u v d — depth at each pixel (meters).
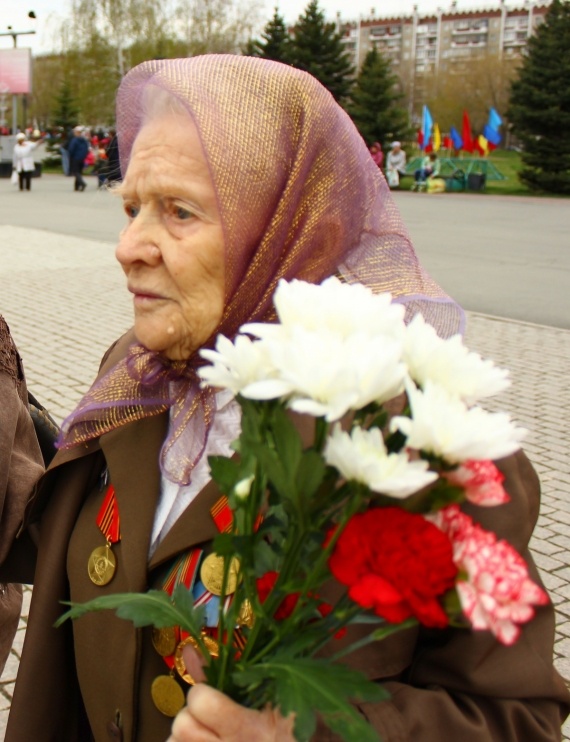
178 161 1.27
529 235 16.91
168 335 1.33
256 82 1.31
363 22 120.38
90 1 41.94
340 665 0.94
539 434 5.93
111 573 1.41
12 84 37.31
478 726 1.17
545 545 4.42
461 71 69.44
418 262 1.50
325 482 0.87
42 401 6.37
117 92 1.52
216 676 1.04
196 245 1.28
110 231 16.38
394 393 0.87
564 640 3.61
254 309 1.33
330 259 1.38
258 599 0.99
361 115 37.19
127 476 1.43
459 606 0.82
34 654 1.51
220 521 1.31
